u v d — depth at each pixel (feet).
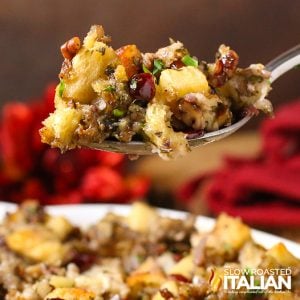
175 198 2.48
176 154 1.16
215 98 1.21
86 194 2.37
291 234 2.24
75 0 3.05
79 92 1.17
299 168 2.27
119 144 1.18
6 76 3.10
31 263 1.58
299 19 3.08
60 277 1.46
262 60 3.12
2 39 3.08
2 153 2.47
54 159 2.40
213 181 2.37
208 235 1.56
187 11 3.07
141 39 3.09
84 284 1.45
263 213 2.24
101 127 1.16
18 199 2.36
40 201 2.35
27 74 3.10
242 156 2.61
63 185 2.39
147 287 1.47
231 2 3.07
